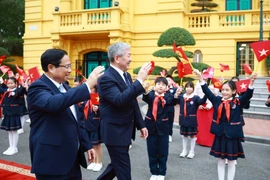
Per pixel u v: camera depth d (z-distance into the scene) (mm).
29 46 21016
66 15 18641
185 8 18734
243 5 19703
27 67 21109
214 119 4652
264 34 16234
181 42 14305
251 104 12141
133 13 18453
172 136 8914
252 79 4457
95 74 2717
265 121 10805
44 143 2711
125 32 17859
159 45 14914
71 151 2816
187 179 5172
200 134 7816
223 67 6863
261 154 6898
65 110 2861
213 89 6938
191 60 17469
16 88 6656
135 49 18453
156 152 5098
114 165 3721
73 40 19750
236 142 4523
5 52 21859
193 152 6641
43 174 2695
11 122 6605
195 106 6598
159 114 5023
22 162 6000
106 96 3527
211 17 17203
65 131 2801
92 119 5535
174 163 6172
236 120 4496
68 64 2887
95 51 19812
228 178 4570
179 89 5008
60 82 2947
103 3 19781
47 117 2766
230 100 4559
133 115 3869
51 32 18766
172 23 17500
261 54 4805
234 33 16734
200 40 17375
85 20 18125
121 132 3684
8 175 5012
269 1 18969
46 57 2820
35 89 2732
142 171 5617
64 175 2805
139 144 7863
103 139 3730
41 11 20562
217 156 4574
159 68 15047
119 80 3650
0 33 30781
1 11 29734
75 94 2600
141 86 3318
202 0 19172
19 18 31500
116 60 3688
